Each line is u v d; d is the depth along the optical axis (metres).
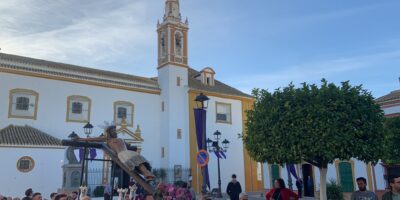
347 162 23.08
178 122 30.89
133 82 30.39
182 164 30.23
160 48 33.09
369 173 21.95
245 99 35.97
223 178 32.22
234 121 34.56
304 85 13.09
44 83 25.83
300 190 23.73
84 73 27.98
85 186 6.53
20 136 22.42
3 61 24.44
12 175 20.83
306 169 25.64
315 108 12.12
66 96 26.64
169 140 29.94
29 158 21.55
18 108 24.55
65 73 26.80
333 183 22.03
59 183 22.30
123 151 5.39
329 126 11.79
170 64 31.56
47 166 22.05
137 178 5.27
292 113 12.55
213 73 36.12
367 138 12.28
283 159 13.00
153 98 31.36
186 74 32.56
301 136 12.27
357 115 12.14
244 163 34.19
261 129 13.44
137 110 30.08
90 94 27.84
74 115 26.83
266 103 13.68
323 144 11.87
